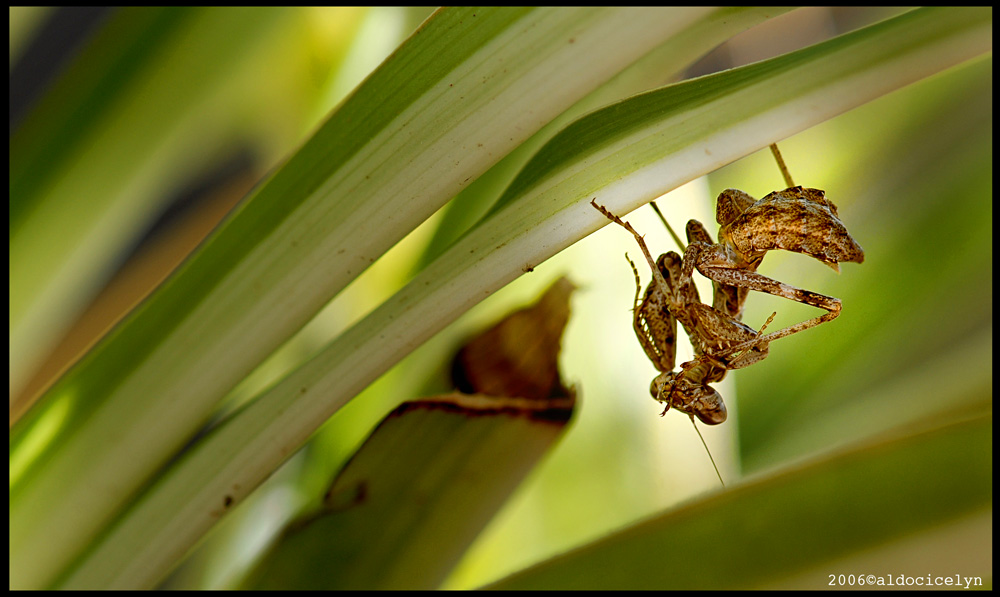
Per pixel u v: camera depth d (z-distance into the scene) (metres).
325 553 0.16
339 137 0.15
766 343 0.16
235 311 0.16
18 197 0.17
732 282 0.16
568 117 0.17
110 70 0.17
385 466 0.17
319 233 0.15
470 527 0.17
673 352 0.17
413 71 0.15
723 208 0.16
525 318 0.17
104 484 0.16
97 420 0.16
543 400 0.17
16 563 0.16
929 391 0.18
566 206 0.15
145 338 0.16
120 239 0.18
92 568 0.16
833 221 0.16
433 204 0.15
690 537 0.15
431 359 0.18
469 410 0.17
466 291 0.15
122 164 0.17
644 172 0.15
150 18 0.17
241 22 0.17
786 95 0.15
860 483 0.15
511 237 0.15
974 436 0.15
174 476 0.16
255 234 0.15
